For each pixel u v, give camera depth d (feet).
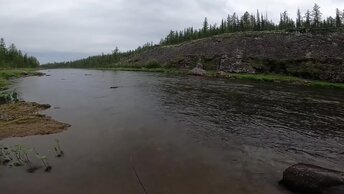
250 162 58.85
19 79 262.26
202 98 136.15
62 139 71.67
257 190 47.37
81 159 59.21
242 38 355.15
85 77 284.41
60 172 53.36
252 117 99.19
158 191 46.73
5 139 71.82
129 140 71.10
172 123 87.81
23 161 58.23
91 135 75.00
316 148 68.44
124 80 234.79
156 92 154.92
